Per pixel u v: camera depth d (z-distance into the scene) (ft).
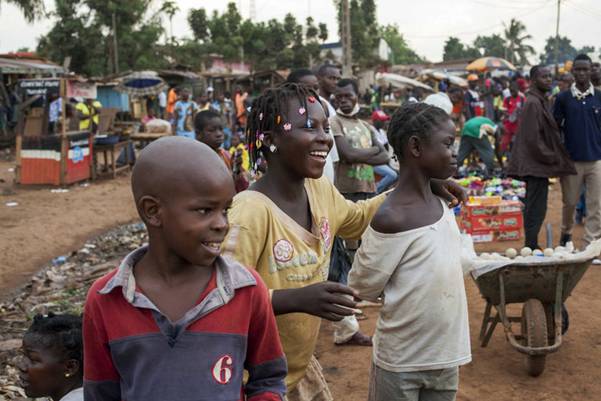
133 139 49.85
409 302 8.71
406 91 111.96
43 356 8.62
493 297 13.61
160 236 5.19
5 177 45.03
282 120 7.72
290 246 7.77
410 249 8.64
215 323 5.24
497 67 123.65
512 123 38.65
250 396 5.74
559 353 14.83
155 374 5.10
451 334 8.79
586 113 21.08
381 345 9.13
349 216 9.06
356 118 17.62
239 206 7.56
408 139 8.63
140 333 5.15
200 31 172.35
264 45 176.76
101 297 5.25
